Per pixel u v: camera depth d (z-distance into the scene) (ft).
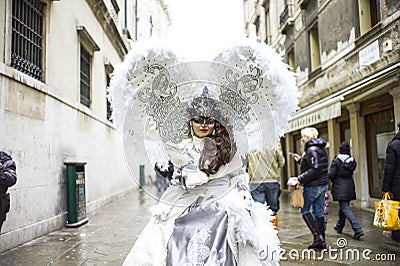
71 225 27.12
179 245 7.68
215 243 7.59
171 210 8.32
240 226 7.96
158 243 8.04
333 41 42.47
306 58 52.11
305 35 52.31
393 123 31.53
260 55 8.61
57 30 29.37
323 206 20.17
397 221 18.07
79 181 28.60
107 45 51.21
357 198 36.52
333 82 42.60
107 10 46.47
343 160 22.31
